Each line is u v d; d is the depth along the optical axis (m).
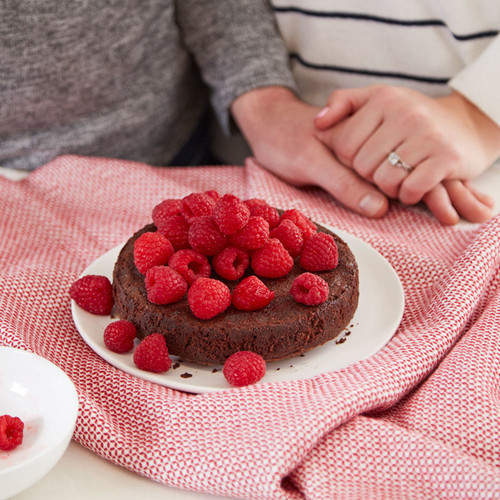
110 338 0.73
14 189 0.94
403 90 0.92
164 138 1.12
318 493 0.64
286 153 0.95
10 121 0.98
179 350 0.73
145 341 0.72
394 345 0.73
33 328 0.76
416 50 1.01
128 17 0.99
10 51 0.92
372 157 0.89
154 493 0.65
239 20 1.05
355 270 0.77
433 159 0.87
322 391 0.68
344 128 0.92
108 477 0.66
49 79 0.96
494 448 0.66
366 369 0.70
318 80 1.10
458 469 0.64
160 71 1.06
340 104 0.93
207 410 0.67
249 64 1.04
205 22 1.06
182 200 0.77
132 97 1.04
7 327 0.73
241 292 0.72
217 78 1.06
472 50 0.97
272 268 0.74
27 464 0.61
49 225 0.89
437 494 0.64
